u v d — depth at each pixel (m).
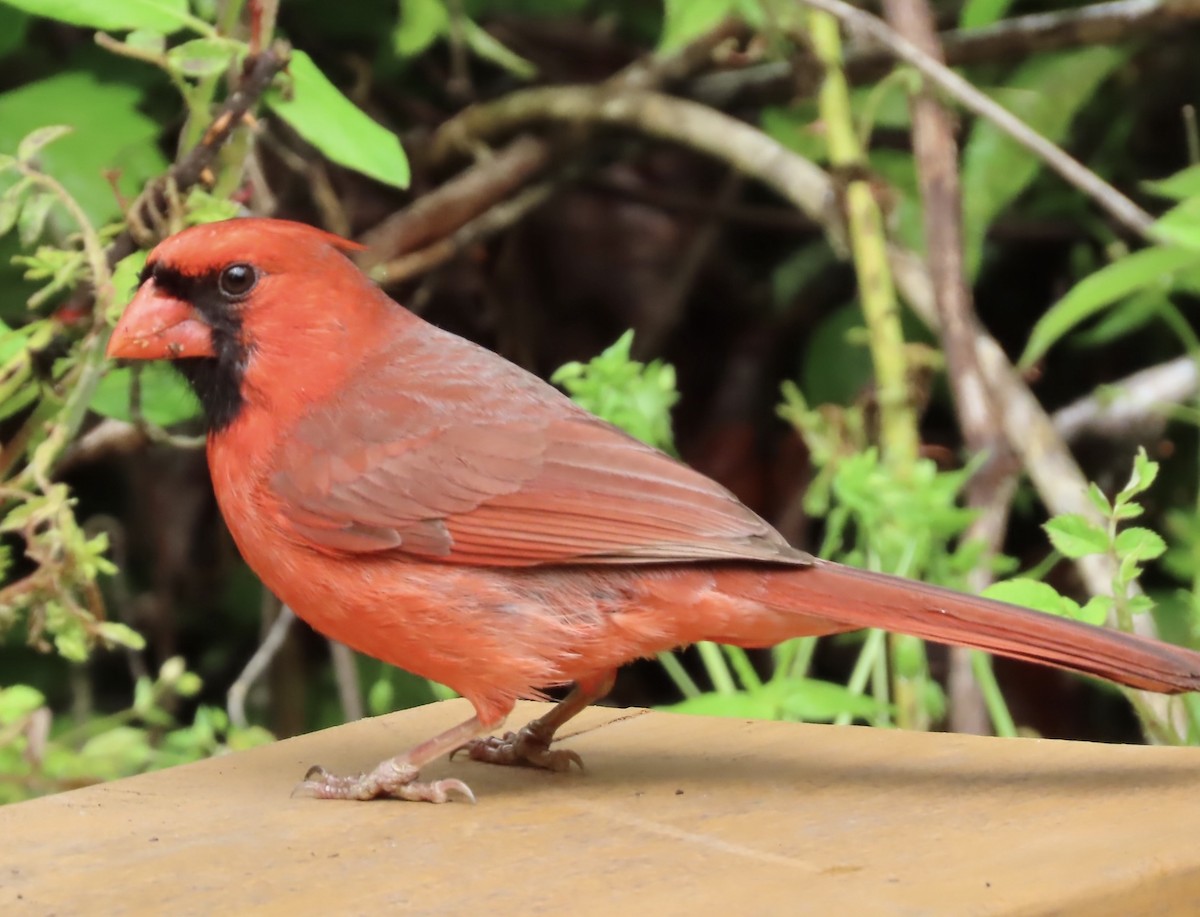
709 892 5.02
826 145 11.95
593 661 6.51
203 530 13.08
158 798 6.30
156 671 12.93
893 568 8.73
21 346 8.42
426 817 5.98
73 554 8.19
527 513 6.43
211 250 6.68
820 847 5.38
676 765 6.47
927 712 8.83
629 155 13.55
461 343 7.02
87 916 5.11
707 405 14.45
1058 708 12.73
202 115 8.31
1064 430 12.23
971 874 5.02
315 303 6.75
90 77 9.23
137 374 8.59
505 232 13.56
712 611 6.33
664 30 11.70
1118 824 5.42
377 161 8.12
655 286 14.48
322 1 12.51
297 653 12.56
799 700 8.26
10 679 12.08
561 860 5.41
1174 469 12.23
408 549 6.46
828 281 14.15
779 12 11.05
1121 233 12.94
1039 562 12.62
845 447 10.83
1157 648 5.82
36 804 6.22
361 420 6.64
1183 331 11.28
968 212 11.52
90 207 9.00
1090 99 12.90
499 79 13.94
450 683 6.53
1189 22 12.06
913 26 10.77
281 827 5.91
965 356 10.29
